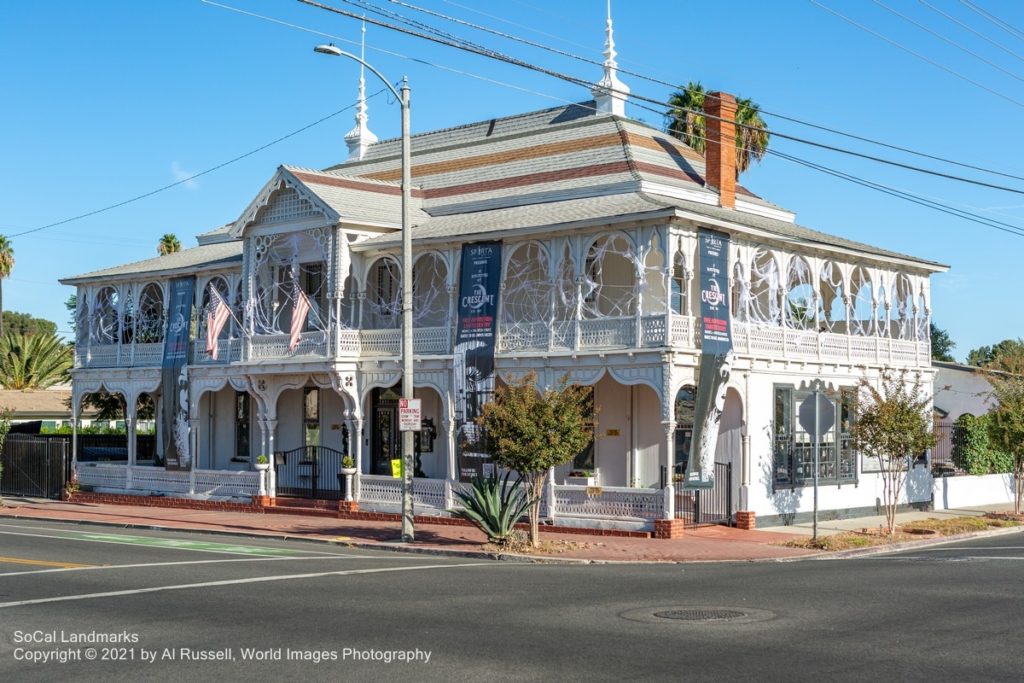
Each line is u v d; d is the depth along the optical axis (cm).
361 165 3991
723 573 1922
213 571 1869
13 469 3938
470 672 1041
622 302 3033
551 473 2723
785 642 1177
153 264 3853
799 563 2136
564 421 2305
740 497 2784
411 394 2469
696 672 1028
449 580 1778
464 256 2928
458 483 2866
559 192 3203
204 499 3431
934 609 1419
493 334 2841
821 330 3500
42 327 10775
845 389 2956
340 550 2375
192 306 3622
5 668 1097
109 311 4012
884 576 1816
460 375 2894
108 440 4556
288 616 1383
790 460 2941
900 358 3400
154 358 3700
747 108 4875
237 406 3797
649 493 2572
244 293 3344
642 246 2656
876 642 1176
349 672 1052
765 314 3331
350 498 3055
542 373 2792
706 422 2633
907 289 3491
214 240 4038
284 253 3428
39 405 6322
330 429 3528
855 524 2906
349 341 3128
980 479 3672
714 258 2695
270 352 3275
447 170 3662
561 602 1505
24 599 1537
